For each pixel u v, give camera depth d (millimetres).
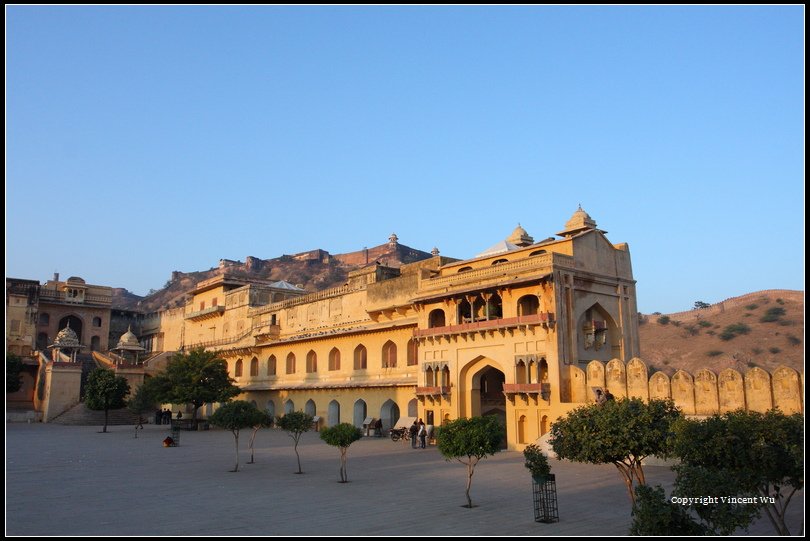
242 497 19641
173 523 15672
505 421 40625
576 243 37094
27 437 43188
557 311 34625
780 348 81375
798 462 12305
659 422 15938
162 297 179000
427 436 39344
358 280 53031
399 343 46469
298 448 36469
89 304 84875
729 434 13281
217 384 53688
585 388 33188
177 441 39469
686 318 102562
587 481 22766
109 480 23375
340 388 50531
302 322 57438
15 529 14898
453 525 15570
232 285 72438
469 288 38656
